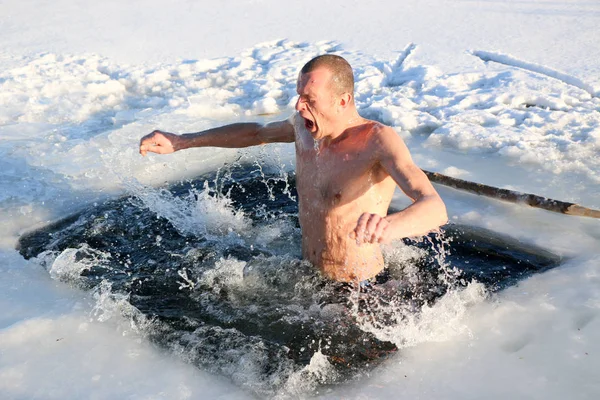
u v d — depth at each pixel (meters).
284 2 10.99
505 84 6.79
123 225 4.62
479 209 4.61
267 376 3.04
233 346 3.26
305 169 3.67
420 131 6.11
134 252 4.27
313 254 3.82
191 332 3.39
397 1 10.59
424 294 3.65
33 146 6.10
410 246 4.11
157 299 3.71
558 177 5.00
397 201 4.82
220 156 5.78
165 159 5.76
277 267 3.92
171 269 4.02
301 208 3.79
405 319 3.43
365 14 9.98
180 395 2.94
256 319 3.49
